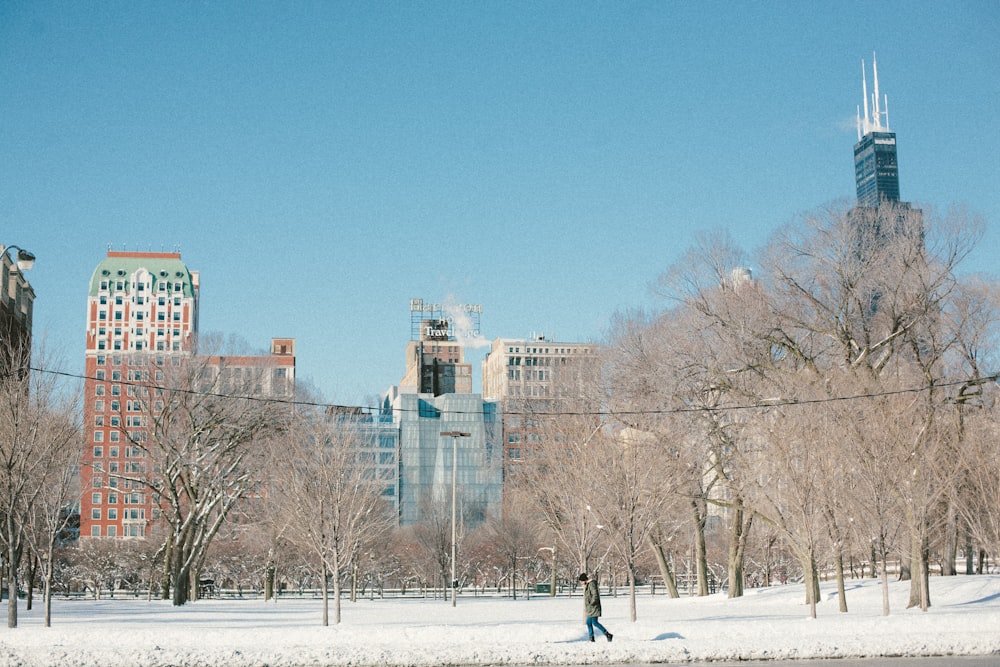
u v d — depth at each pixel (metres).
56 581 109.12
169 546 82.75
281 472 59.12
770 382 52.09
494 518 125.31
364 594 113.88
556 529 61.00
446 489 143.38
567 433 59.72
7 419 46.03
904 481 45.53
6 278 112.50
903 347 58.69
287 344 189.38
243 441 74.62
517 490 78.88
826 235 56.66
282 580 126.81
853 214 57.12
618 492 44.38
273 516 70.12
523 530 106.00
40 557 47.97
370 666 31.17
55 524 45.75
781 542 83.75
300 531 50.97
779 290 57.59
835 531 44.41
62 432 48.19
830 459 44.31
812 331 56.88
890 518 44.06
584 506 45.97
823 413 45.75
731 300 57.28
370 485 52.44
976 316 58.41
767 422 48.34
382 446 187.38
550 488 55.06
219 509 85.69
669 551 99.25
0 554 58.84
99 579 104.19
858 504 44.12
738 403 55.12
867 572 101.81
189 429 73.25
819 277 56.38
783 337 57.59
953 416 52.75
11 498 44.22
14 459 44.94
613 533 44.28
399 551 122.12
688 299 58.47
